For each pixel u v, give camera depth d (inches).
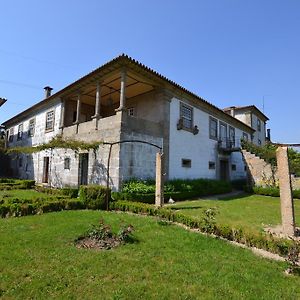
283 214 262.8
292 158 723.4
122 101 494.6
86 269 159.9
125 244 209.0
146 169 526.6
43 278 146.3
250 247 217.8
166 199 481.4
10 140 1063.0
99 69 522.0
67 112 725.3
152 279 150.6
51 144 573.9
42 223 267.9
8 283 140.0
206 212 272.5
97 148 521.0
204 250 201.2
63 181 630.5
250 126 1131.9
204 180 645.3
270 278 158.9
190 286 144.1
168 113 603.8
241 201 526.6
